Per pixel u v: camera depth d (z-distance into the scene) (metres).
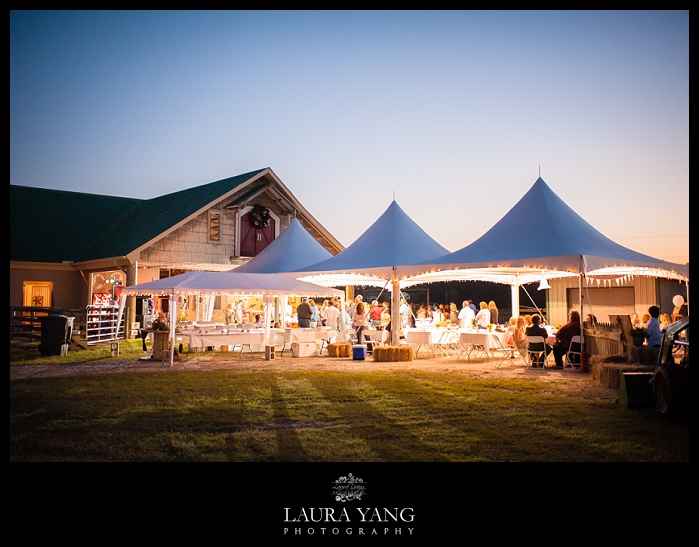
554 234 13.48
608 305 21.91
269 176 24.55
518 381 10.58
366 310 18.38
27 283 21.83
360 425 7.18
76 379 10.82
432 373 11.78
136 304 21.84
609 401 8.60
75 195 26.25
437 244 17.59
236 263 23.38
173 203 24.89
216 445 6.29
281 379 10.91
